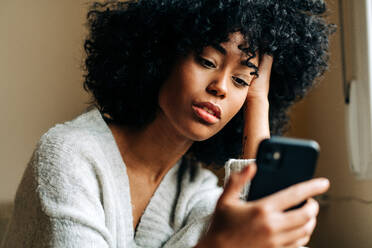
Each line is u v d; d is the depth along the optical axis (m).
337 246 1.14
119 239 0.61
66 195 0.53
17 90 1.50
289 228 0.39
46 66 1.54
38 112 1.52
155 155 0.68
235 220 0.38
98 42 0.74
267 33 0.66
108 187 0.60
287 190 0.39
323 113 1.25
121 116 0.70
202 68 0.60
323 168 1.25
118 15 0.72
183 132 0.61
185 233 0.66
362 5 1.02
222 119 0.61
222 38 0.59
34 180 0.55
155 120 0.67
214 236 0.39
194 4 0.61
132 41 0.69
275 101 0.87
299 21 0.75
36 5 1.54
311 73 0.82
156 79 0.65
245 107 0.74
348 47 1.10
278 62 0.76
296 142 0.43
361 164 1.01
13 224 0.59
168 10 0.65
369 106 1.00
